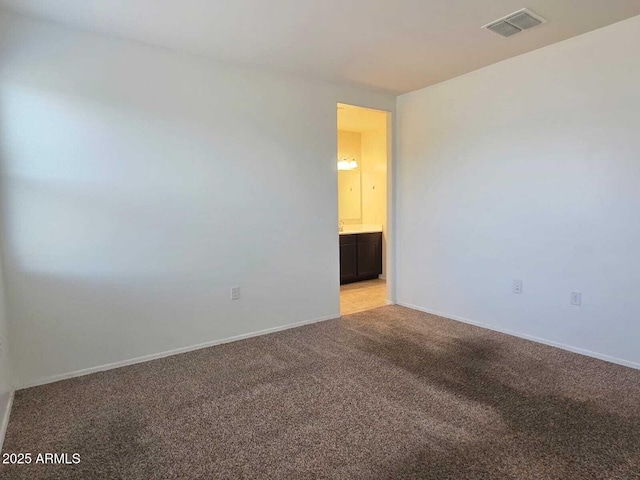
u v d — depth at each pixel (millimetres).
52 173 2541
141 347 2928
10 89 2395
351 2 2260
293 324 3721
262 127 3416
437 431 1960
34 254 2508
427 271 4141
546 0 2293
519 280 3305
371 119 5246
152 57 2863
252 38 2740
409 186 4262
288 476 1653
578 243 2912
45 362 2572
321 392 2393
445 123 3816
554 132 2996
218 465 1729
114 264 2791
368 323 3807
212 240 3213
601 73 2709
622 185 2662
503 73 3291
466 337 3348
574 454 1761
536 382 2477
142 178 2867
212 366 2814
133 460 1771
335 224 3963
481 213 3561
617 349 2752
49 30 2490
